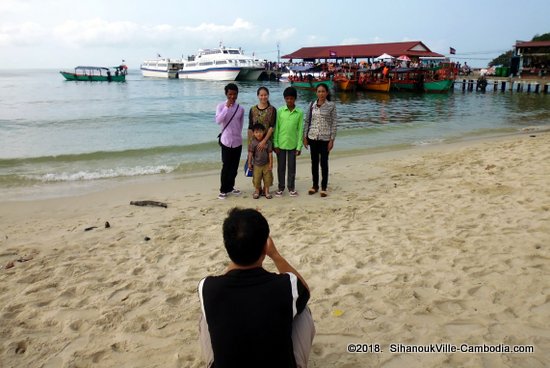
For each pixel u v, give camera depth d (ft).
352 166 33.73
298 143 24.00
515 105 99.09
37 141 45.37
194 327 11.89
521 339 10.70
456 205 21.80
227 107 23.26
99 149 40.70
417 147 43.52
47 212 22.89
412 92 145.38
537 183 24.71
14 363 10.49
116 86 182.09
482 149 39.24
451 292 13.12
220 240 18.37
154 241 18.31
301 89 158.92
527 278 13.61
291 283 7.03
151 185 28.45
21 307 12.93
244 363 6.60
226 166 24.13
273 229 19.42
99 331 11.77
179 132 52.70
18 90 153.07
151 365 10.34
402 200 23.35
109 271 15.43
